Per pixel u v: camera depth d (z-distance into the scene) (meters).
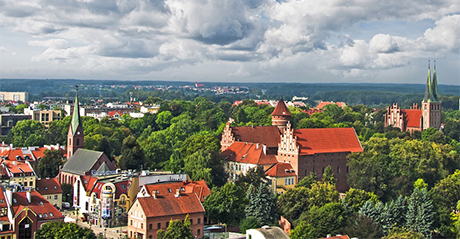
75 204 185.12
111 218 167.38
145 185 156.75
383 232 154.88
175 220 142.88
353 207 167.50
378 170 196.12
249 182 186.50
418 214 161.12
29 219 138.75
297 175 199.25
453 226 166.25
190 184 167.38
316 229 148.38
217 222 163.75
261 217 160.25
